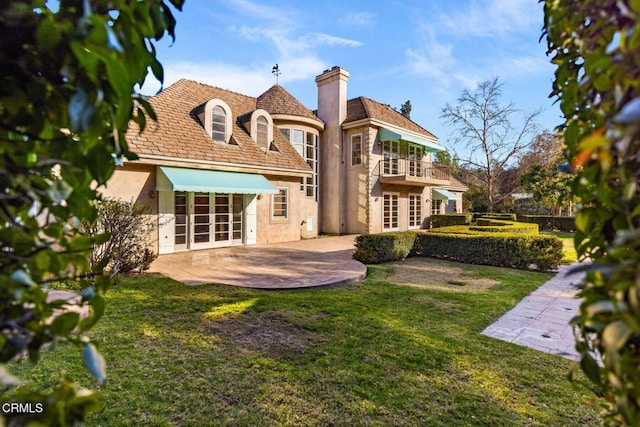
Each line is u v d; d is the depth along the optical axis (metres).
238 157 17.61
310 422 3.80
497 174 38.97
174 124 16.17
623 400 1.12
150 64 1.50
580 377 4.86
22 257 1.26
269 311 7.43
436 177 33.88
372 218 25.86
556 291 10.05
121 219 9.72
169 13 1.64
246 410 3.98
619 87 1.12
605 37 1.38
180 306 7.66
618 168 1.16
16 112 1.24
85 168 1.39
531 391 4.48
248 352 5.44
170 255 14.90
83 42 1.03
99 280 1.58
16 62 1.12
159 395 4.22
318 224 26.94
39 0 1.30
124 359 5.11
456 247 15.30
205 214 16.95
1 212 1.15
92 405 1.20
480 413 4.00
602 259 1.45
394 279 11.50
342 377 4.73
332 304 8.06
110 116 1.24
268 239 20.03
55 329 1.31
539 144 37.78
